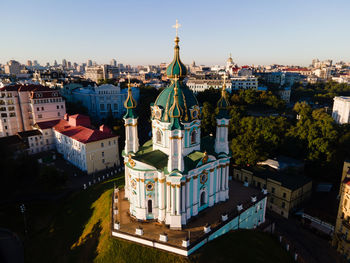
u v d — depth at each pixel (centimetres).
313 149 8131
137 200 4784
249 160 7731
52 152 10144
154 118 4953
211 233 4484
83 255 4634
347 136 8288
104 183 7300
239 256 4359
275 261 4566
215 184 5319
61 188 7481
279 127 9831
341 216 5225
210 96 15188
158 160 4691
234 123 10325
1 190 4941
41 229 5866
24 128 11300
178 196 4444
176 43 4609
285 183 6588
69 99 16212
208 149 5372
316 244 5512
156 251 4200
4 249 5206
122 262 4172
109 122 12825
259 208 5750
